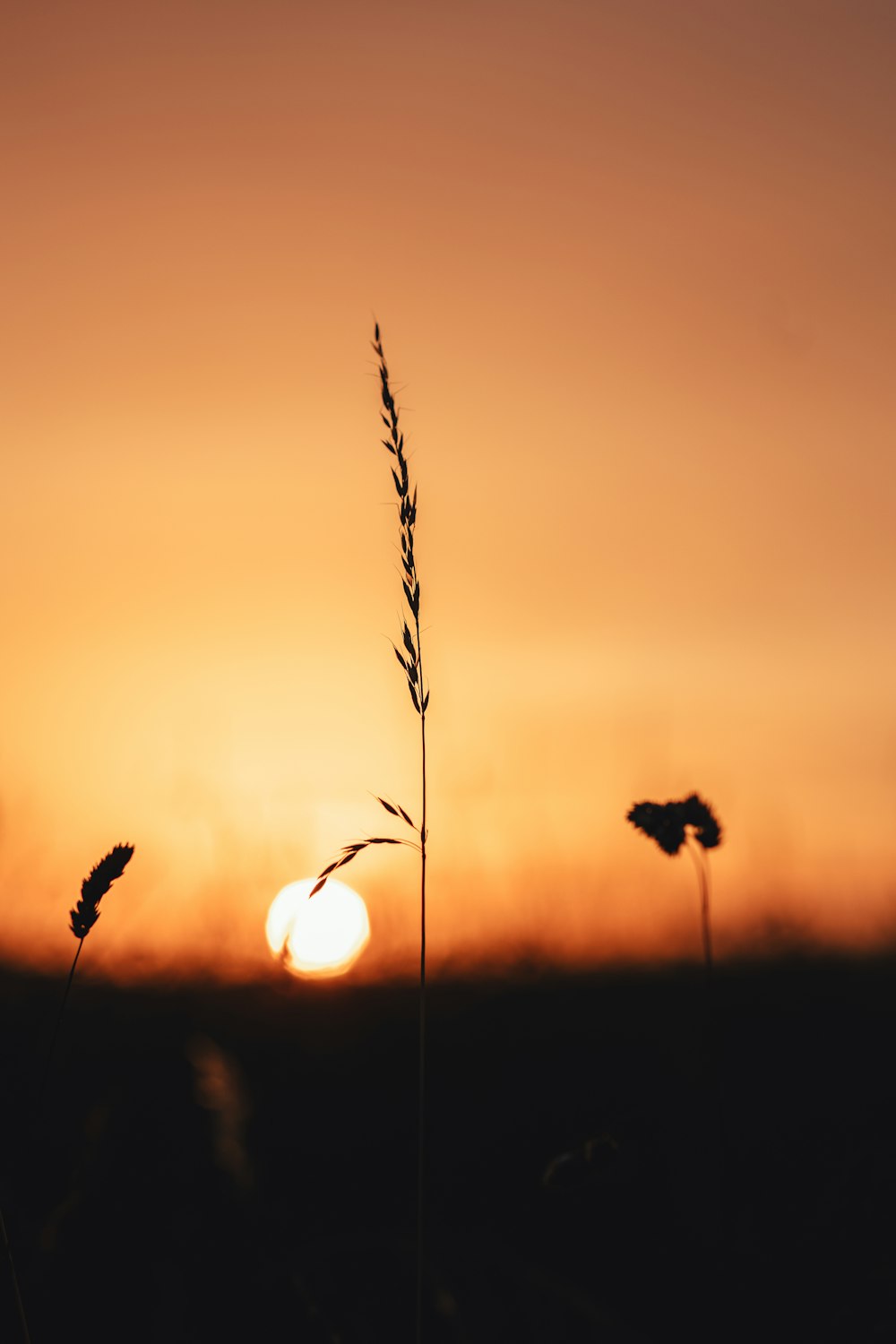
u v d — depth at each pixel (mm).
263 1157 3383
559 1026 4441
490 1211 2969
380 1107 3766
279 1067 4094
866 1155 2969
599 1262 2559
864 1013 4305
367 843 1650
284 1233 2809
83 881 1587
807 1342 2104
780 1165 3021
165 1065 3764
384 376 1857
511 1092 3801
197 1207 2777
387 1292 2482
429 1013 4707
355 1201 3033
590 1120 3520
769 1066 3787
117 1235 2582
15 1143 2988
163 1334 2230
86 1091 3439
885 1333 2074
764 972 4965
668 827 2203
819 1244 2508
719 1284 2359
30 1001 4516
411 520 1814
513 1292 2428
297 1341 2268
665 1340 2168
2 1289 1633
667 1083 3750
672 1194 2951
